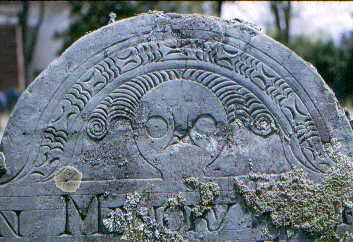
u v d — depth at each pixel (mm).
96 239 938
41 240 933
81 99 947
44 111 941
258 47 968
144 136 951
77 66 948
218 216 952
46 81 943
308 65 972
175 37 960
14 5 3066
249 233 954
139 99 953
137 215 943
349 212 962
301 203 959
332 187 962
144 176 946
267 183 958
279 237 958
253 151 961
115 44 953
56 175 938
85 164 943
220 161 956
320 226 958
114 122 949
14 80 3285
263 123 965
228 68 964
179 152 952
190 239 946
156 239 943
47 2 3117
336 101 972
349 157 966
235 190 955
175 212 947
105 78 950
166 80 957
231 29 966
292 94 968
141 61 955
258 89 966
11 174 933
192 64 960
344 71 2795
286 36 3080
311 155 964
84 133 945
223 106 962
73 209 938
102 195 941
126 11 2352
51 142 940
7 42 3287
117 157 946
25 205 933
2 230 930
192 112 958
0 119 2629
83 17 2523
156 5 2496
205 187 950
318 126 967
